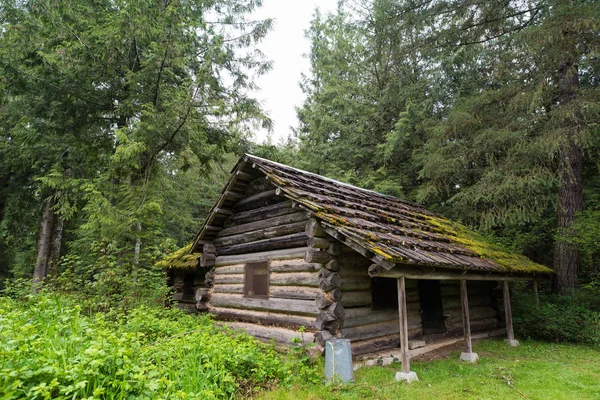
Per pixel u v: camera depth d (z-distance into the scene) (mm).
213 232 10227
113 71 13062
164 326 7719
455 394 5664
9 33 11578
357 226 6887
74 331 4941
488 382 6281
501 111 13016
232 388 5074
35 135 12758
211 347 5754
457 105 13750
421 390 5777
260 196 9156
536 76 11938
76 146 13086
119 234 11234
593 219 11008
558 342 9984
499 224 12820
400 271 6258
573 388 6062
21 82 12391
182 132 13133
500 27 12953
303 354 6801
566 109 10523
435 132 13812
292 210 8242
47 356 4020
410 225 9086
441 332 9703
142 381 4125
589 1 10570
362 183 18469
